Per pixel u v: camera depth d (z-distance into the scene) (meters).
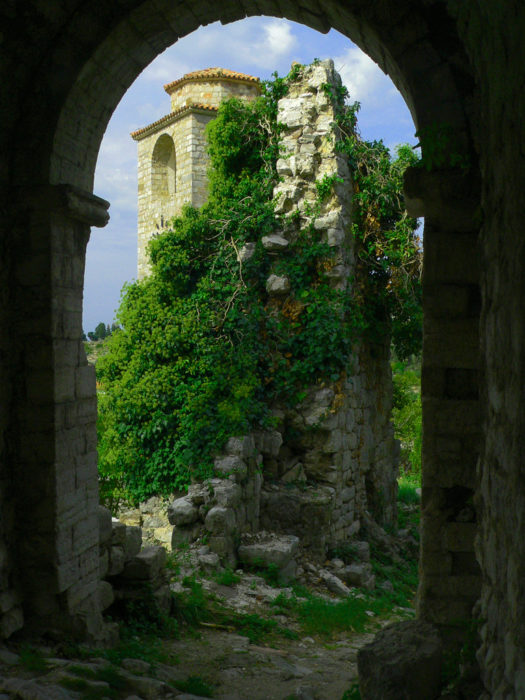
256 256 11.62
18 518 5.35
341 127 11.79
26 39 5.30
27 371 5.37
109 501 11.46
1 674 4.44
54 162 5.41
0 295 5.31
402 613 8.84
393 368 18.83
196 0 5.32
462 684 3.71
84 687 4.27
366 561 11.11
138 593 6.47
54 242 5.40
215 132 12.29
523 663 2.43
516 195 2.67
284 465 11.26
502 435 3.06
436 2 4.55
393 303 12.63
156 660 5.58
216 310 11.61
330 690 5.15
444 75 4.49
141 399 11.16
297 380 11.34
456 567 4.49
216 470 10.08
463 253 4.44
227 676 5.36
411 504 16.52
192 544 9.37
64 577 5.37
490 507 3.41
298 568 10.05
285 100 11.89
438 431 4.48
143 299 11.83
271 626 7.21
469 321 4.44
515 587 2.63
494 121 3.24
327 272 11.30
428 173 4.42
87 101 5.62
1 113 5.32
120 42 5.43
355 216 12.09
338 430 11.33
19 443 5.36
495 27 2.80
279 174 11.77
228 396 10.94
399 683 3.71
